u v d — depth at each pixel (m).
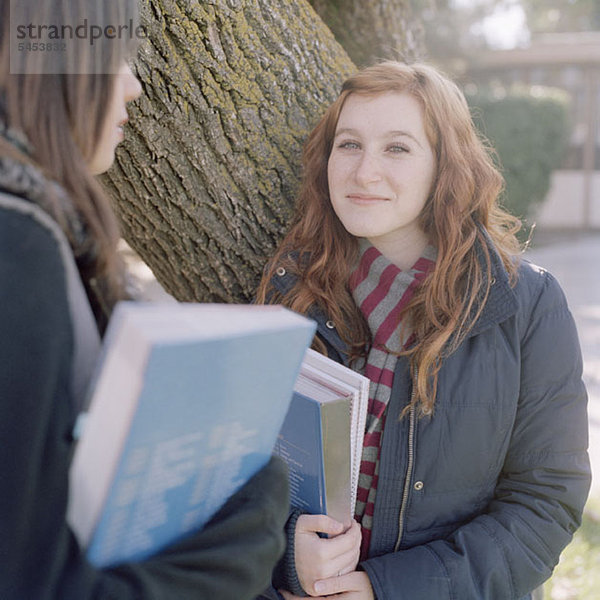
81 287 0.81
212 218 1.56
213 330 0.70
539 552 1.34
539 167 10.94
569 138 11.84
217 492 0.84
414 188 1.37
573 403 1.36
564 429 1.36
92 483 0.70
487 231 1.45
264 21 1.49
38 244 0.69
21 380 0.67
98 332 0.91
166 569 0.75
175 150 1.46
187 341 0.66
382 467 1.35
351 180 1.38
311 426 1.15
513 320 1.35
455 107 1.41
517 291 1.37
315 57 1.65
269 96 1.54
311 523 1.23
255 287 1.67
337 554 1.24
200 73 1.40
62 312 0.70
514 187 10.73
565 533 1.36
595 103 13.67
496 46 14.30
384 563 1.31
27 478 0.67
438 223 1.39
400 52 2.09
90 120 0.83
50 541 0.68
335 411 1.15
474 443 1.35
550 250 11.52
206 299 1.69
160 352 0.64
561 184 14.12
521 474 1.39
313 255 1.51
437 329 1.33
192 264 1.62
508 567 1.31
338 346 1.44
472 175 1.42
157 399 0.68
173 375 0.67
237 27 1.43
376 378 1.38
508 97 10.71
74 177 0.79
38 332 0.68
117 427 0.68
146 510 0.76
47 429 0.68
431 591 1.28
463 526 1.36
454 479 1.36
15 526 0.68
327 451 1.17
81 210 0.79
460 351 1.36
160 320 0.70
